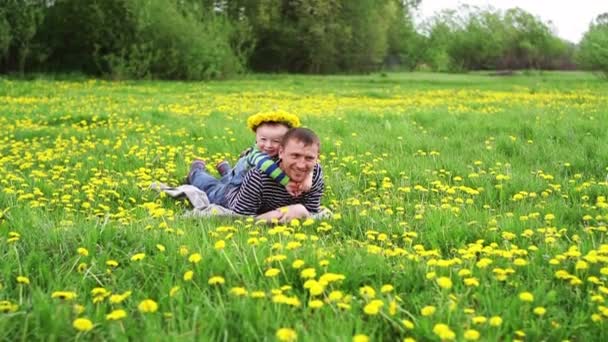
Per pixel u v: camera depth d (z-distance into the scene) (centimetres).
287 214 456
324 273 312
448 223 432
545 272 338
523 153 759
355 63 4456
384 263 337
